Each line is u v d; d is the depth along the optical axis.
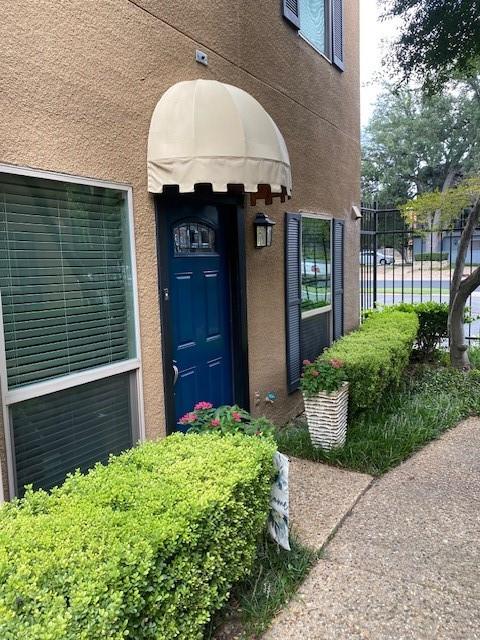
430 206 12.19
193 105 3.32
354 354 4.97
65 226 2.85
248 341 4.78
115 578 1.56
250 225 4.76
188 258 4.02
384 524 3.26
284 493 2.63
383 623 2.36
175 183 3.28
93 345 3.06
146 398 3.41
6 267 2.53
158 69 3.45
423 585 2.63
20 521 1.86
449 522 3.28
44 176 2.64
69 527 1.81
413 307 8.72
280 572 2.67
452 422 5.15
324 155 6.58
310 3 6.10
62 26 2.70
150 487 2.11
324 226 6.79
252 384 4.88
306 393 4.35
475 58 5.87
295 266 5.75
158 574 1.71
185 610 1.89
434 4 5.34
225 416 2.95
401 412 5.21
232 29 4.37
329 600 2.52
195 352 4.12
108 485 2.13
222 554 2.11
